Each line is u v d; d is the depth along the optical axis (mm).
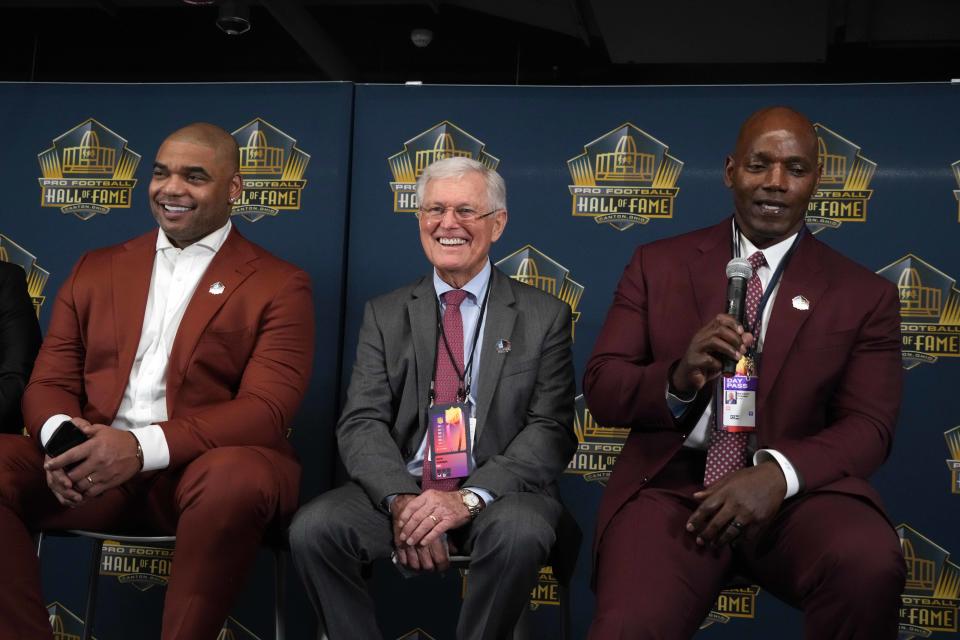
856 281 2602
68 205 3775
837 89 3549
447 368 2908
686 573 2377
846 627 2252
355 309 3670
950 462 3404
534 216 3646
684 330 2602
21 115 3814
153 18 4895
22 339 3082
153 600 3629
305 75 4895
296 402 2928
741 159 2609
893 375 2564
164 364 2939
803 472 2361
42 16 4926
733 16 4410
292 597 3551
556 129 3666
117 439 2604
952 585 3367
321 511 2588
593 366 2643
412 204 3693
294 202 3715
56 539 3676
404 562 2580
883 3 4324
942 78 4527
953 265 3449
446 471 2773
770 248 2643
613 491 2578
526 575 2518
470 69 4789
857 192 3512
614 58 4742
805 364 2520
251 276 3004
